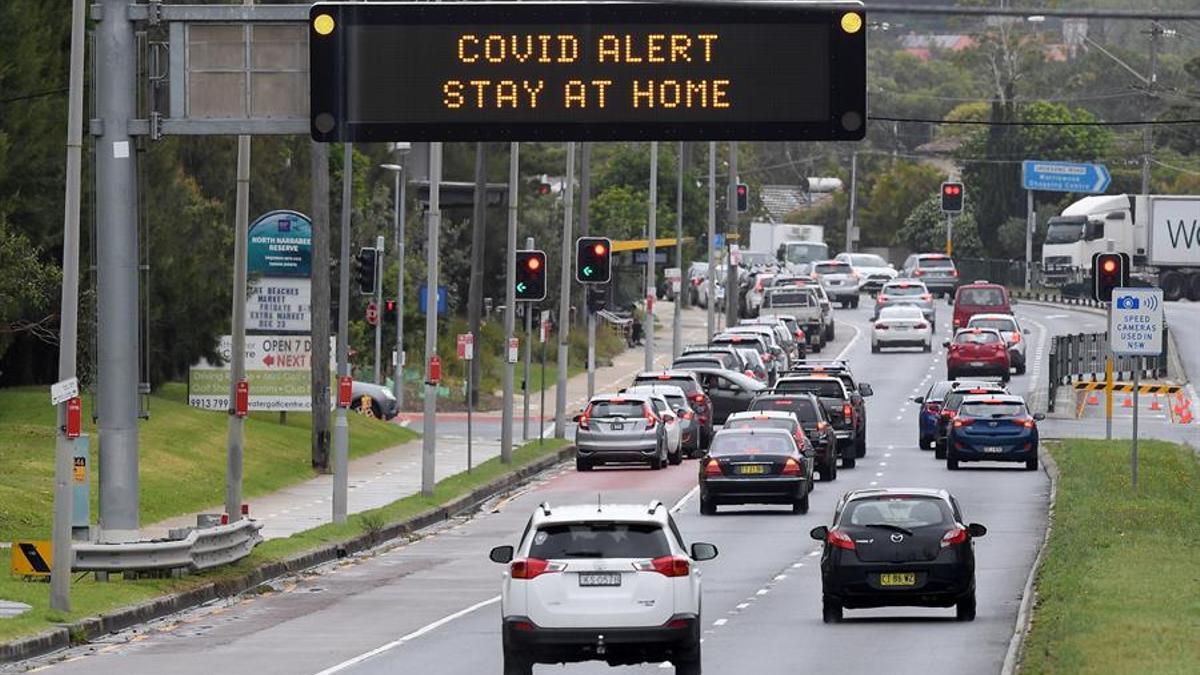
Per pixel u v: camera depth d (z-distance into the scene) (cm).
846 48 5897
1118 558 7144
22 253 9644
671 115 5934
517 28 5975
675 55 5925
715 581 7619
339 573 8250
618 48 5944
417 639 6175
